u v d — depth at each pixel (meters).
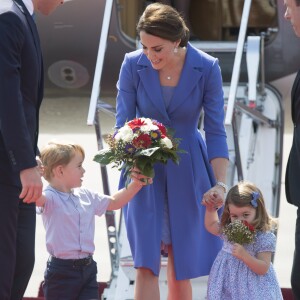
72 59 24.56
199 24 25.58
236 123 20.25
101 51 19.59
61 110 26.98
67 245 16.03
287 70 23.22
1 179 13.92
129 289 18.16
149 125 14.98
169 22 14.95
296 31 14.18
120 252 18.80
